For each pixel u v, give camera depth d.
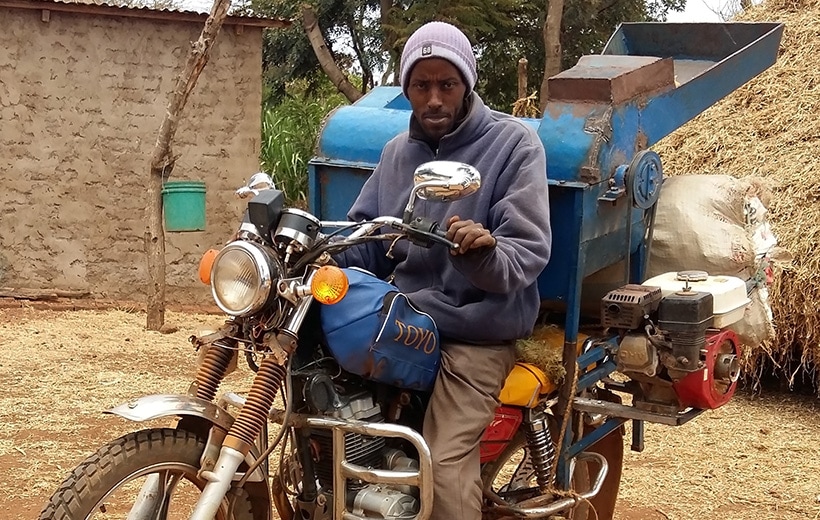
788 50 6.91
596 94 2.89
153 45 8.59
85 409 4.98
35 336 6.71
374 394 2.57
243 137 9.02
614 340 3.10
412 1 15.70
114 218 8.65
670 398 2.79
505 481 4.17
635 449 3.39
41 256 8.49
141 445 2.21
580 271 2.84
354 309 2.41
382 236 2.40
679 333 2.64
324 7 17.28
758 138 6.36
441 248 2.66
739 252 3.31
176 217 7.11
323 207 3.42
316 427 2.43
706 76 3.41
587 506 3.27
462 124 2.70
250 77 9.00
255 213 2.37
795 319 5.49
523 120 3.11
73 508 2.11
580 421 2.97
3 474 4.02
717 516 4.05
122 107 8.56
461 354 2.61
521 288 2.52
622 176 2.93
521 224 2.53
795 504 4.22
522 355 2.80
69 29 8.32
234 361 2.43
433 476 2.42
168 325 7.35
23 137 8.32
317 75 18.31
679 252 3.37
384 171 2.91
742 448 4.99
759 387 6.07
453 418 2.53
